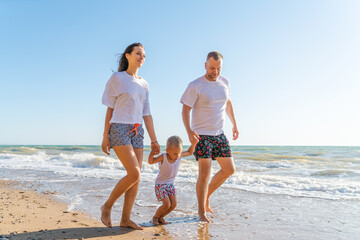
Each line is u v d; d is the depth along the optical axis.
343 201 4.50
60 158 13.29
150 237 2.73
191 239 2.70
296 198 4.74
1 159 13.24
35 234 2.67
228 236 2.81
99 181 6.59
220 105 3.72
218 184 3.76
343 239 2.76
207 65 3.69
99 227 3.02
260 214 3.73
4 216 3.38
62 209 3.94
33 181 6.58
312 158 13.34
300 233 2.94
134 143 2.99
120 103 2.93
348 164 10.75
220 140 3.68
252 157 13.51
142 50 3.09
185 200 4.61
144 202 4.45
